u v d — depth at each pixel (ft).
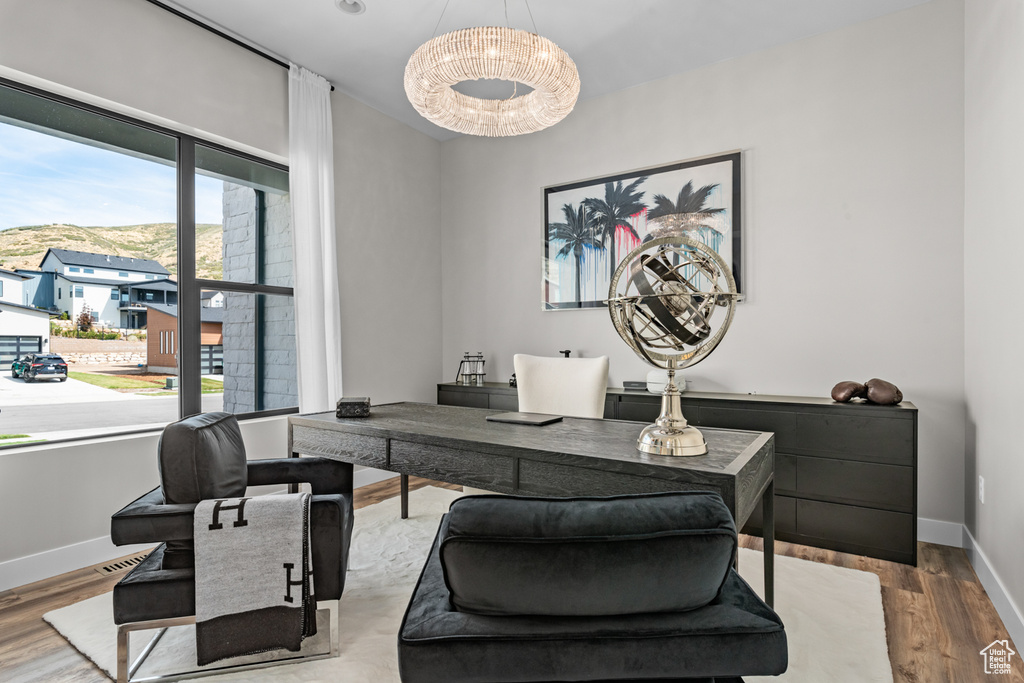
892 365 9.49
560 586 2.67
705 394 10.61
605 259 12.63
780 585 7.39
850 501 8.68
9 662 5.63
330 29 10.12
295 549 5.19
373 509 10.75
